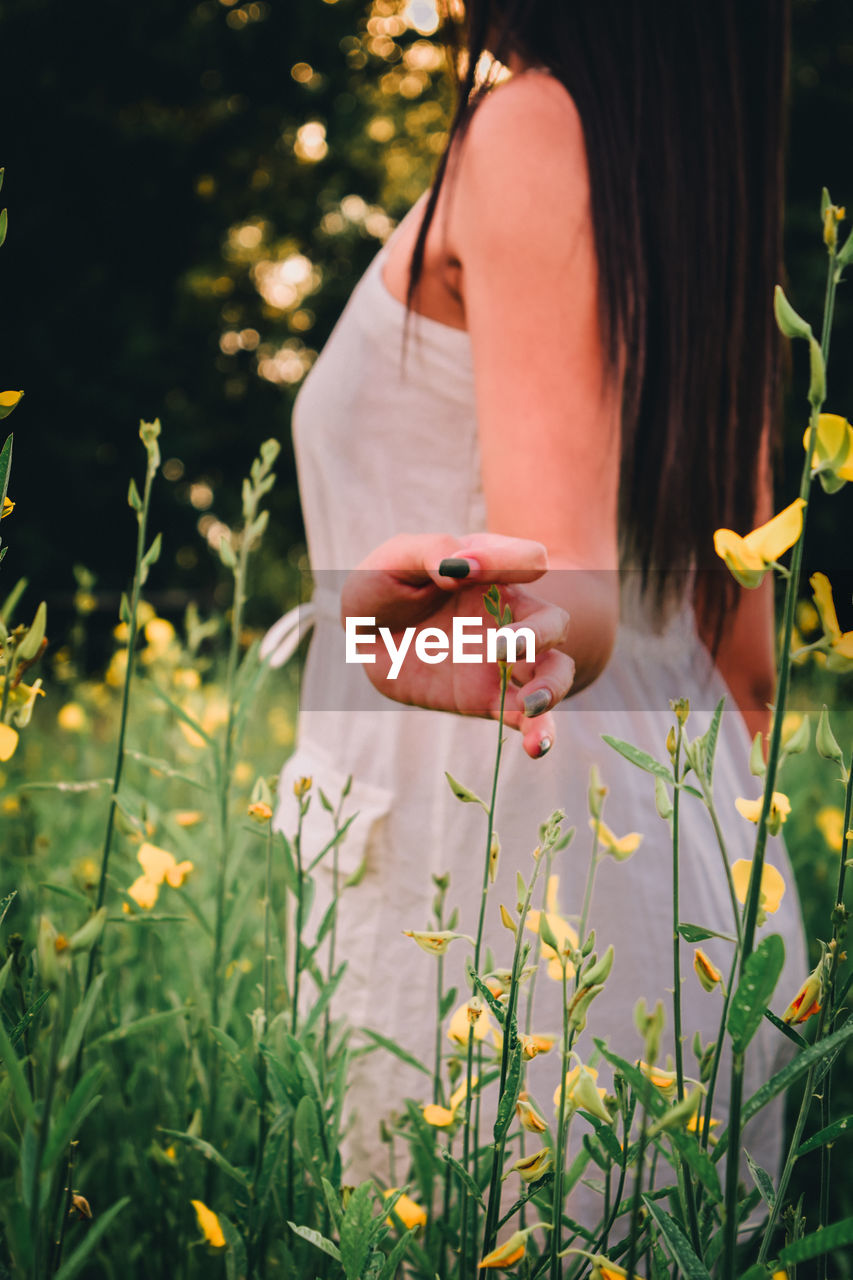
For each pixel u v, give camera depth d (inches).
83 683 143.9
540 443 37.5
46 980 18.7
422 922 50.3
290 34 478.6
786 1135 67.2
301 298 562.6
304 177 526.6
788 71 48.6
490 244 39.6
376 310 50.7
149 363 474.3
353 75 503.8
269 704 159.6
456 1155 40.7
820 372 20.3
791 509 20.7
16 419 454.9
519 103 40.8
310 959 37.4
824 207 20.1
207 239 503.8
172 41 463.5
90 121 457.4
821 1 435.8
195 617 67.8
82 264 475.5
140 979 59.4
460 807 49.0
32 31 450.0
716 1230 26.9
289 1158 33.6
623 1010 47.1
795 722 110.8
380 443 50.9
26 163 458.6
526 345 38.4
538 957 31.3
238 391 538.6
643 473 44.8
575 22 42.1
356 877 39.9
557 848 27.3
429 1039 50.3
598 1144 29.6
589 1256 24.0
